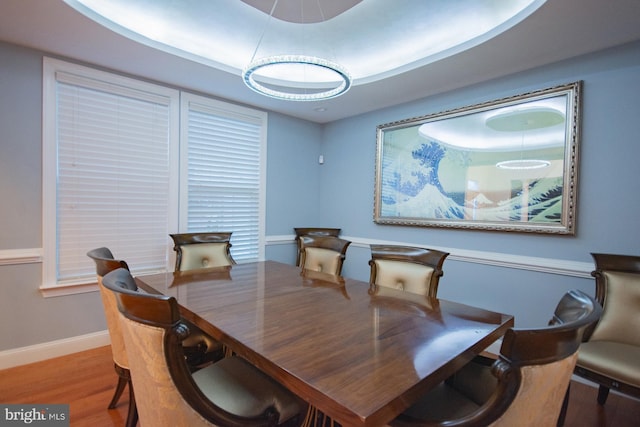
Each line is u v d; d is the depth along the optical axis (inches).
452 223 117.4
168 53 95.3
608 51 85.7
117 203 110.0
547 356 29.7
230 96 131.8
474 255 111.1
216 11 85.0
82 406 74.2
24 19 77.7
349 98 128.6
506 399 29.7
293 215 161.0
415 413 45.4
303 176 164.2
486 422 30.3
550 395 32.3
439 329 50.6
